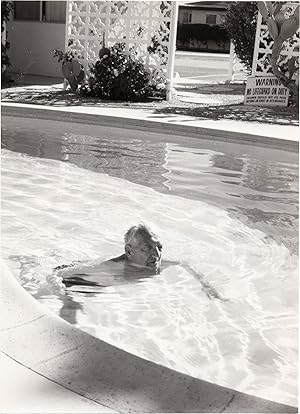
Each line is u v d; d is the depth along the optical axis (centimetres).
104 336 365
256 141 999
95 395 253
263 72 1452
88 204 643
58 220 587
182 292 435
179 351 354
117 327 378
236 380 326
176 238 550
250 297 434
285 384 324
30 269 461
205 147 991
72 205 638
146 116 1139
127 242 471
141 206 645
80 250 511
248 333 381
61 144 954
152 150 945
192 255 510
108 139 1013
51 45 1769
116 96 1390
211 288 445
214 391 257
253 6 1833
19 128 1069
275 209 658
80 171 788
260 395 312
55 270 462
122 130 1091
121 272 464
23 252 499
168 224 589
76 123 1132
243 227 593
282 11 1433
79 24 1494
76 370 270
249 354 355
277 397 310
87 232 557
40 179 737
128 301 416
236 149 984
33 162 827
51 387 258
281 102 1373
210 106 1342
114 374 266
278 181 784
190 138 1049
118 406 246
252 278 469
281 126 1109
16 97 1320
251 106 1366
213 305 418
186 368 336
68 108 1186
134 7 1441
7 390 254
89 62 1492
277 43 1334
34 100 1291
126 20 1452
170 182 754
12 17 1798
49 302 407
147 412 243
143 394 254
